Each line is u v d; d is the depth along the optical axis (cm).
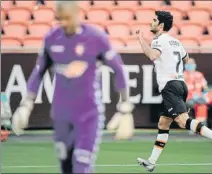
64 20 1823
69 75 1852
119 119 1875
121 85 1886
